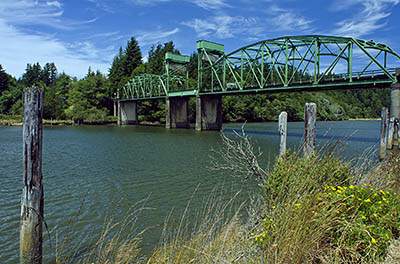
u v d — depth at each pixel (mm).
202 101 61562
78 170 18000
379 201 4082
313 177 4305
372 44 33688
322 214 3715
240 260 3771
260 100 98562
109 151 27234
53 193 12750
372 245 3607
